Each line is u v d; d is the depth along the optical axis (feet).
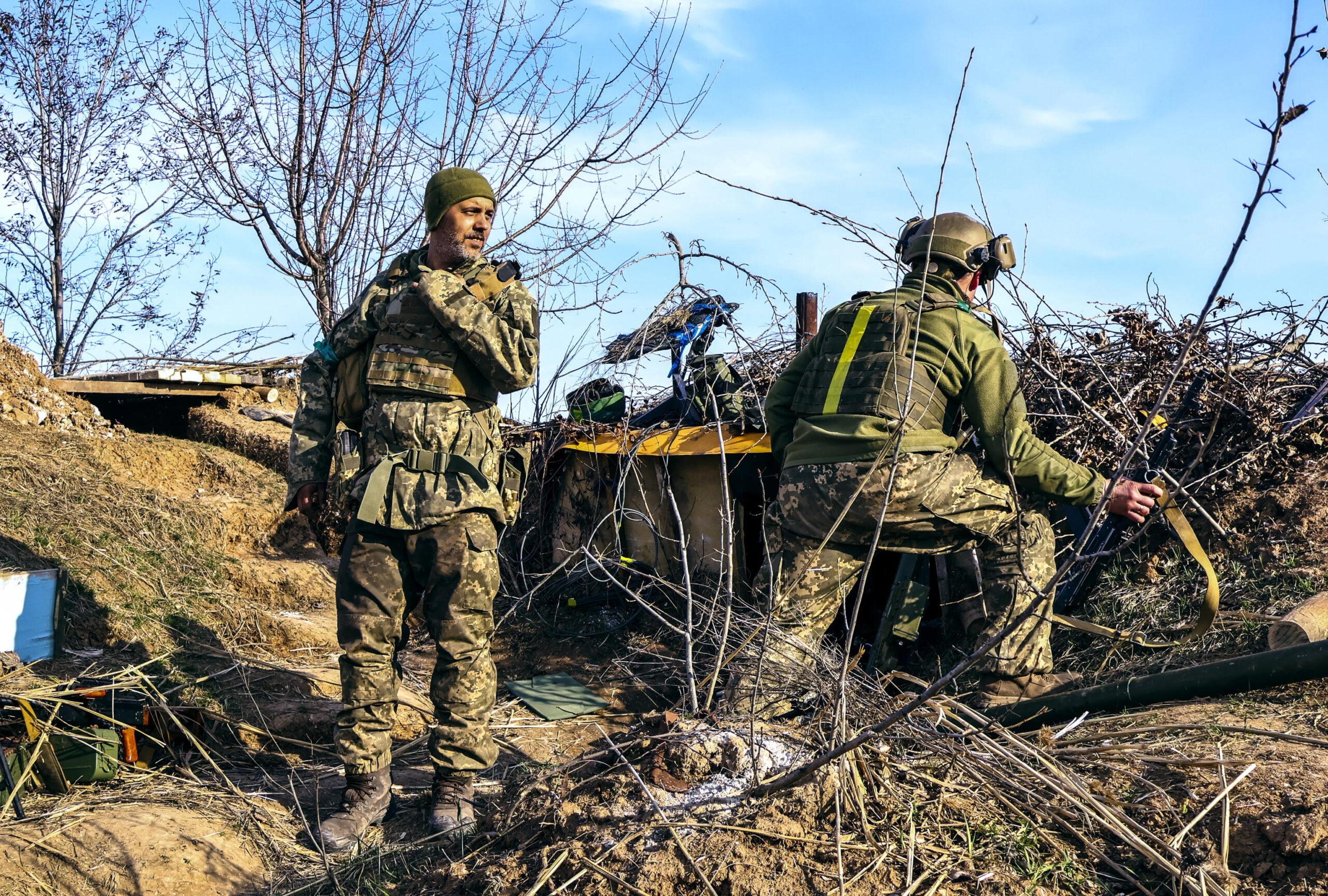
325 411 11.32
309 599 16.78
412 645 16.29
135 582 14.82
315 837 9.98
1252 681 9.48
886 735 9.02
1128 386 14.51
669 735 9.40
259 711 12.53
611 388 18.06
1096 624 12.79
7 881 8.68
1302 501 12.97
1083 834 8.11
